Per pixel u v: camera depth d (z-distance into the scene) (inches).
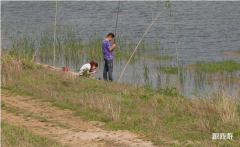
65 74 1371.8
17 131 877.8
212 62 1989.4
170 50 2293.3
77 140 853.2
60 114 1024.2
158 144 829.2
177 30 2874.0
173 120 978.1
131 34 2726.4
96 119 983.6
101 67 1956.2
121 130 912.9
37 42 2404.0
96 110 1036.5
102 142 842.8
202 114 1011.3
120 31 2832.2
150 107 1077.1
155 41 2442.2
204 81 1731.1
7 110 1043.3
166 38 2618.1
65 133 893.8
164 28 2938.0
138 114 1006.4
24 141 823.7
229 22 3142.2
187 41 2536.9
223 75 1807.3
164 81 1681.8
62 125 941.8
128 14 3523.6
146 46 2362.2
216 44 2454.5
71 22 3171.8
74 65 1993.1
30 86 1239.5
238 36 2669.8
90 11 3698.3
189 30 2869.1
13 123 948.6
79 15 3499.0
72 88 1250.6
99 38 2386.8
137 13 3563.0
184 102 1133.7
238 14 3472.0
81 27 2967.5
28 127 925.8
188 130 915.4
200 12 3599.9
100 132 901.2
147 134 885.2
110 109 1035.3
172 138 867.4
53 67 1595.7
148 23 3120.1
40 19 3304.6
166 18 3331.7
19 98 1145.4
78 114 1015.6
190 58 2126.0
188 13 3555.6
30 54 1985.7
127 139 858.8
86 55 2164.1
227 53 2239.2
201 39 2588.6
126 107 1069.8
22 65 1449.3
